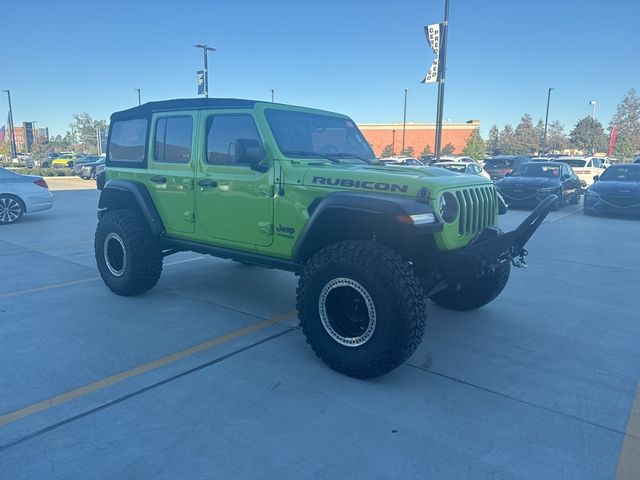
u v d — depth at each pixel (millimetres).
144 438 2871
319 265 3707
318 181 3943
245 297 5594
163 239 5328
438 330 4703
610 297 5805
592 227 11492
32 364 3809
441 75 17016
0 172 11375
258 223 4379
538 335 4594
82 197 17781
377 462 2689
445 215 3756
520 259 4520
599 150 67750
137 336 4398
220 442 2844
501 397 3426
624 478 2596
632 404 3354
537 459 2744
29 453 2717
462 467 2662
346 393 3441
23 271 6723
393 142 61281
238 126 4484
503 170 23188
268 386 3520
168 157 5152
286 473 2590
